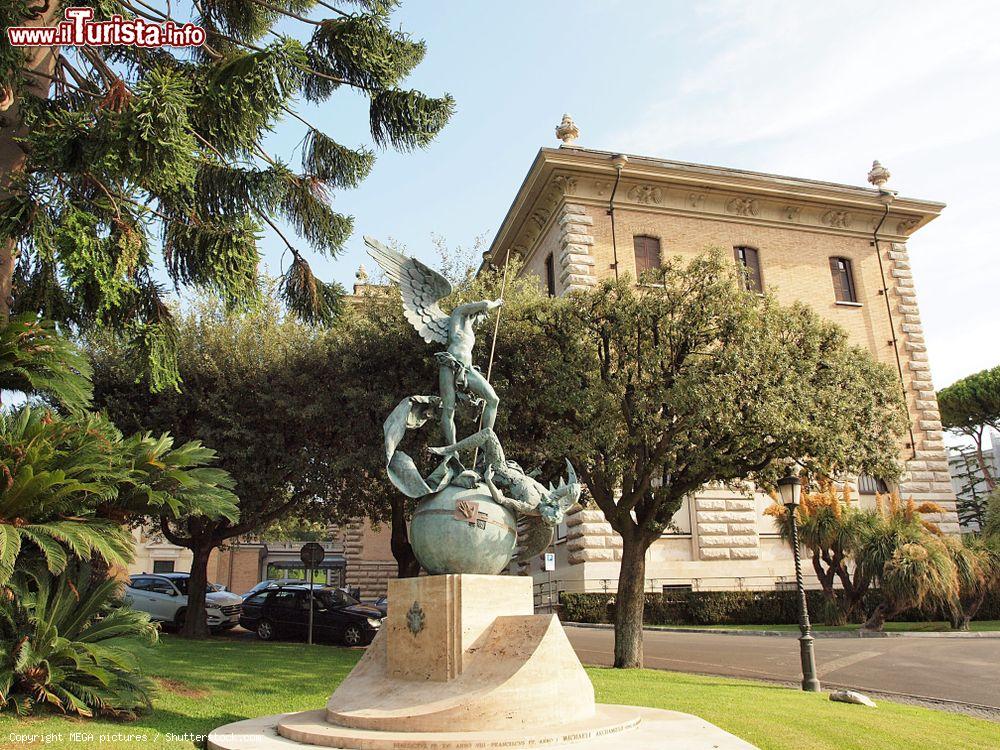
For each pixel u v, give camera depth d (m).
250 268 11.97
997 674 13.90
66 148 9.49
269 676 11.58
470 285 17.34
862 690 12.73
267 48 10.98
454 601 7.05
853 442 13.86
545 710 6.48
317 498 20.89
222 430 17.75
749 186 28.80
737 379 13.18
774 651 16.88
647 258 27.67
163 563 47.56
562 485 8.44
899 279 30.70
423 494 7.88
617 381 14.55
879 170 32.41
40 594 7.83
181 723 7.96
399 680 7.15
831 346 15.09
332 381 18.02
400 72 14.87
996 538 23.45
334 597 19.89
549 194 28.14
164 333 12.69
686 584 24.92
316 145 15.50
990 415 42.28
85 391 9.79
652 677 12.73
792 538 12.89
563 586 25.38
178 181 10.23
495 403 8.40
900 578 20.17
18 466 7.64
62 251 9.50
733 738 6.37
